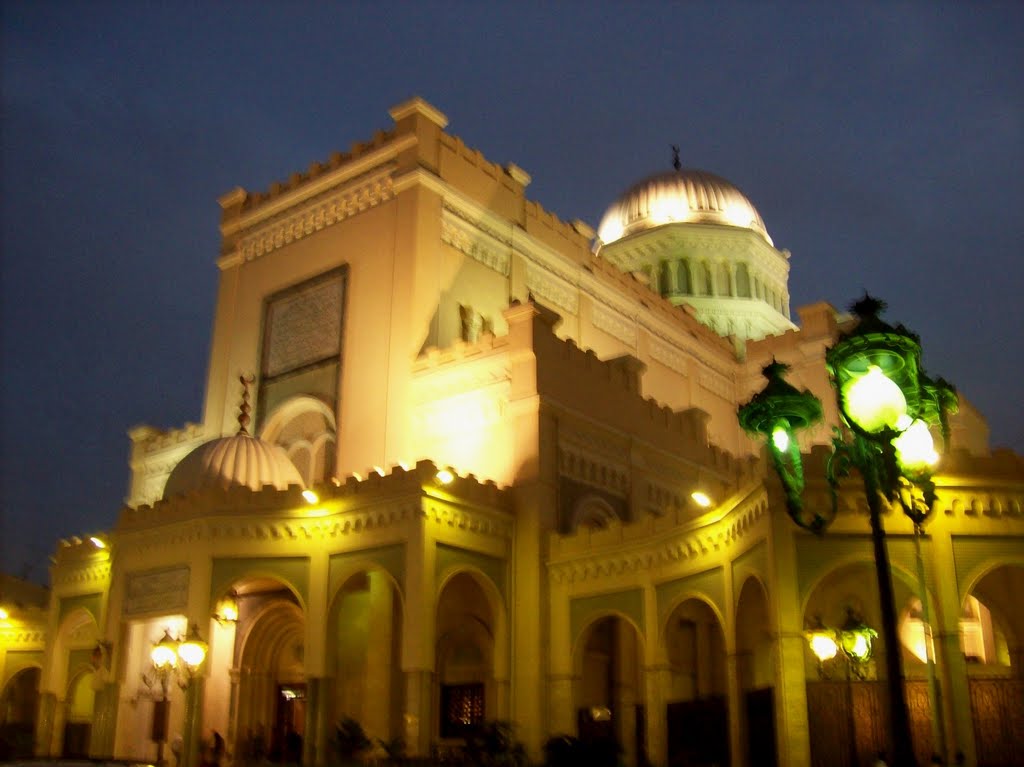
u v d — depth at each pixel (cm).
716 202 5691
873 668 2123
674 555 2505
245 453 3003
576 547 2766
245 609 2942
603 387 3281
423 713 2414
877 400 1339
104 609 2986
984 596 2180
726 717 2281
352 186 3756
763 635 2361
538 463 2902
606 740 1952
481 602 2905
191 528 2672
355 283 3600
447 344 3466
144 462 4228
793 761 1814
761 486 1992
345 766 2189
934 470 1905
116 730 2658
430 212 3538
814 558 1927
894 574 1930
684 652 2975
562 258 4147
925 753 1820
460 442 3122
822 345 4803
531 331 3031
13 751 3319
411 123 3631
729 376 5056
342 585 2614
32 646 3625
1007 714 1841
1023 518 1936
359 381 3438
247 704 2897
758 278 5534
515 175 4041
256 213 4100
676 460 3547
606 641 3039
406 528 2564
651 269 5406
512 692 2725
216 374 3978
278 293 3884
